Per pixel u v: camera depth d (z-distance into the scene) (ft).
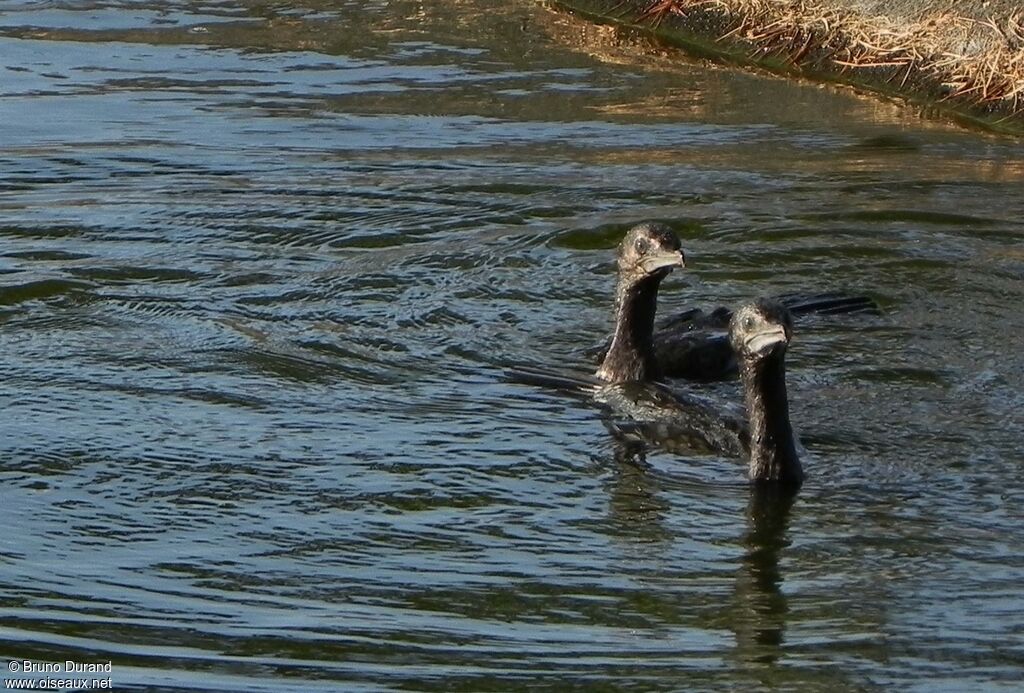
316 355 49.44
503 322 52.29
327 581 36.47
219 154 70.03
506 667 32.50
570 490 41.16
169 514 39.70
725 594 35.94
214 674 32.14
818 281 55.77
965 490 41.09
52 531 38.73
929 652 33.22
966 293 54.49
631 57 85.25
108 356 49.32
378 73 83.15
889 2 81.71
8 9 95.35
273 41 88.99
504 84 81.10
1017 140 71.67
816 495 40.83
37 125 74.08
